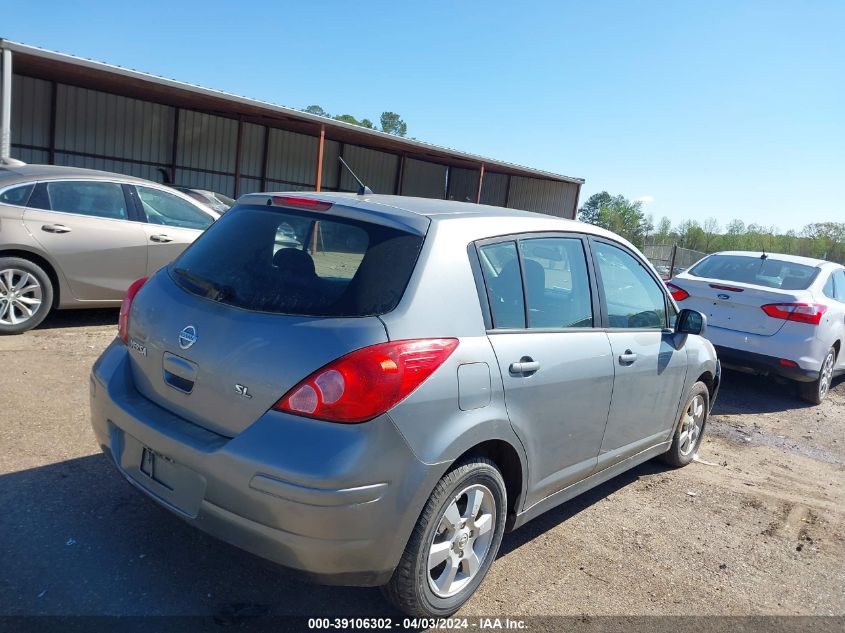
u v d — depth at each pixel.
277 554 2.41
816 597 3.54
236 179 22.11
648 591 3.40
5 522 3.26
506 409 2.94
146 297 3.08
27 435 4.28
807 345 7.25
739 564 3.81
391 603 2.78
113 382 3.01
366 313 2.55
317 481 2.32
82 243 6.82
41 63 15.16
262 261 2.89
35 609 2.67
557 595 3.25
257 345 2.52
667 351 4.30
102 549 3.13
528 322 3.19
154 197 7.49
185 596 2.87
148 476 2.79
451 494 2.72
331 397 2.38
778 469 5.55
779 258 8.26
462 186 34.78
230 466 2.43
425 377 2.56
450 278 2.82
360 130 21.98
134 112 21.95
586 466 3.70
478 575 3.01
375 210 2.94
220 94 17.83
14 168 6.95
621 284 4.04
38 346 6.31
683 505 4.55
